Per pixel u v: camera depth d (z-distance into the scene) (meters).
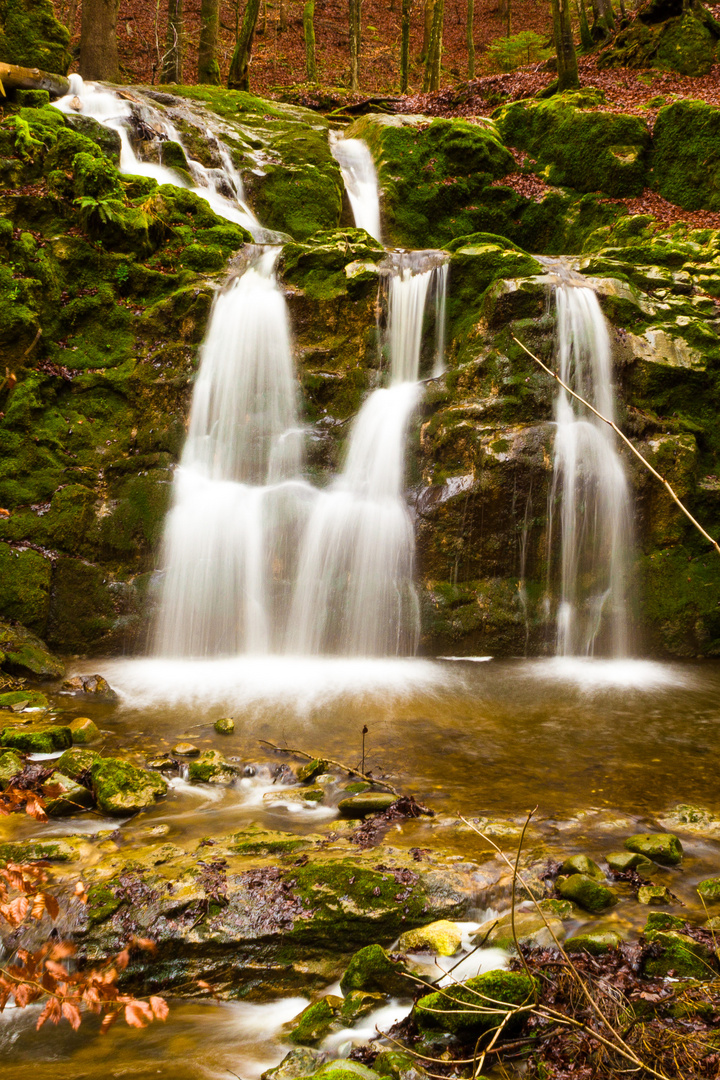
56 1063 3.15
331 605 8.86
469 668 8.44
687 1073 2.72
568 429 9.15
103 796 5.00
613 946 3.54
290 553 8.88
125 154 12.72
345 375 9.80
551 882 4.20
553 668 8.53
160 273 10.20
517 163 16.05
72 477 8.90
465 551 8.95
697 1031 2.96
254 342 9.72
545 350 9.50
